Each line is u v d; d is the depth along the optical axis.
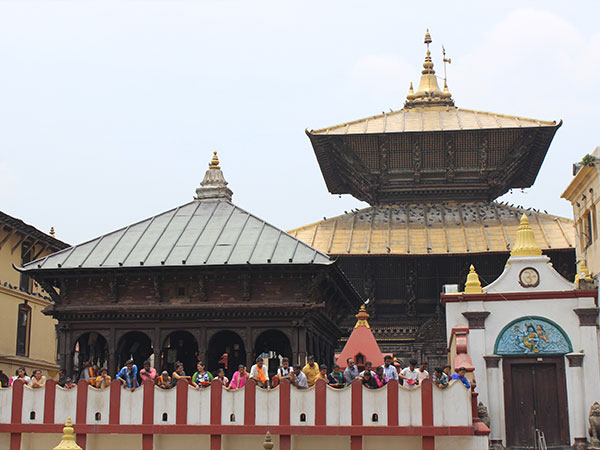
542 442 40.91
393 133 65.06
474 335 42.47
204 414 37.19
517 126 64.44
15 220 59.25
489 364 42.09
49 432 37.97
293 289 43.75
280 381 37.06
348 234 62.75
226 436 37.47
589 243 46.84
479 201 66.56
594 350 41.62
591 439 40.38
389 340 60.50
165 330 44.28
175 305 44.03
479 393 41.88
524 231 44.00
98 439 38.09
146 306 44.22
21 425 38.19
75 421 37.91
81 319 45.06
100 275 44.75
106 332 44.75
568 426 41.25
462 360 40.31
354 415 36.50
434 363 60.00
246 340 43.53
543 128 63.97
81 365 46.16
